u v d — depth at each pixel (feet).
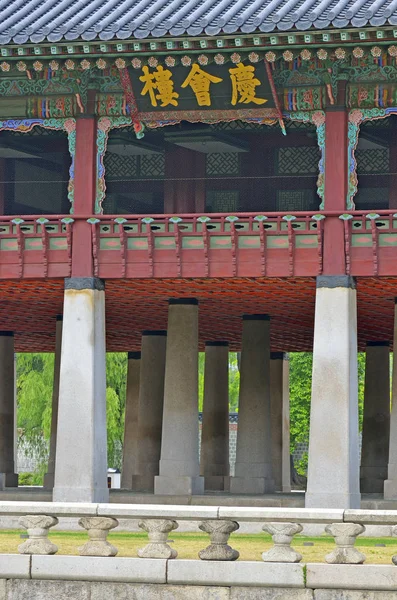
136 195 215.10
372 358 250.37
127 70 183.11
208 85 182.70
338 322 178.09
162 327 241.14
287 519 110.93
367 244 178.70
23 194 216.74
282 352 276.82
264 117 184.96
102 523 114.42
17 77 192.03
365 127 201.77
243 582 110.52
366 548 131.75
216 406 251.39
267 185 208.23
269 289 194.08
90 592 112.88
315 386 177.58
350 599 108.68
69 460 182.80
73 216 186.19
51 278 187.42
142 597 112.06
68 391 184.24
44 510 115.14
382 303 206.69
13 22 184.34
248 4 180.96
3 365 249.96
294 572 109.81
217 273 182.50
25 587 113.91
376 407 245.45
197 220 182.50
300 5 176.04
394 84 180.86
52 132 211.20
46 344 286.05
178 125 203.72
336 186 180.86
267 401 222.28
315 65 182.50
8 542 131.44
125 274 184.96
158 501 194.08
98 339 185.78
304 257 180.24
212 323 236.84
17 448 346.95
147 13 180.24
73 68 182.50
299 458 362.53
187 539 140.77
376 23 166.20
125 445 268.82
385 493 193.57
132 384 273.33
